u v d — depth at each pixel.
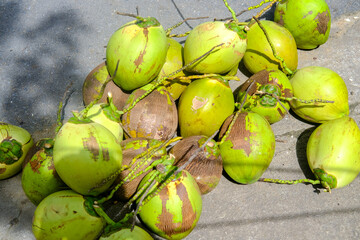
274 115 2.60
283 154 2.76
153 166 2.14
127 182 2.19
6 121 2.78
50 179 2.19
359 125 2.93
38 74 3.02
